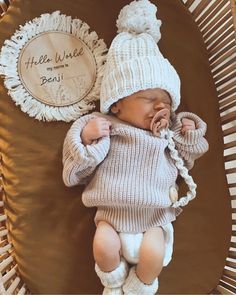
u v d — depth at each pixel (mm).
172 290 1188
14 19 1168
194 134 1078
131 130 1041
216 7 1203
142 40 1070
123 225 1030
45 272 1147
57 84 1174
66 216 1165
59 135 1171
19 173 1160
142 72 1013
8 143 1161
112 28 1198
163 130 1047
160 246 1017
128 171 1039
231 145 1218
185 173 1077
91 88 1180
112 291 1018
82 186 1170
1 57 1153
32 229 1154
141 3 1110
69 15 1188
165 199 1048
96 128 1026
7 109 1161
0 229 1160
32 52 1170
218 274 1199
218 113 1230
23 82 1162
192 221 1206
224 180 1222
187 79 1225
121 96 1019
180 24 1228
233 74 1196
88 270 1156
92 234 1163
